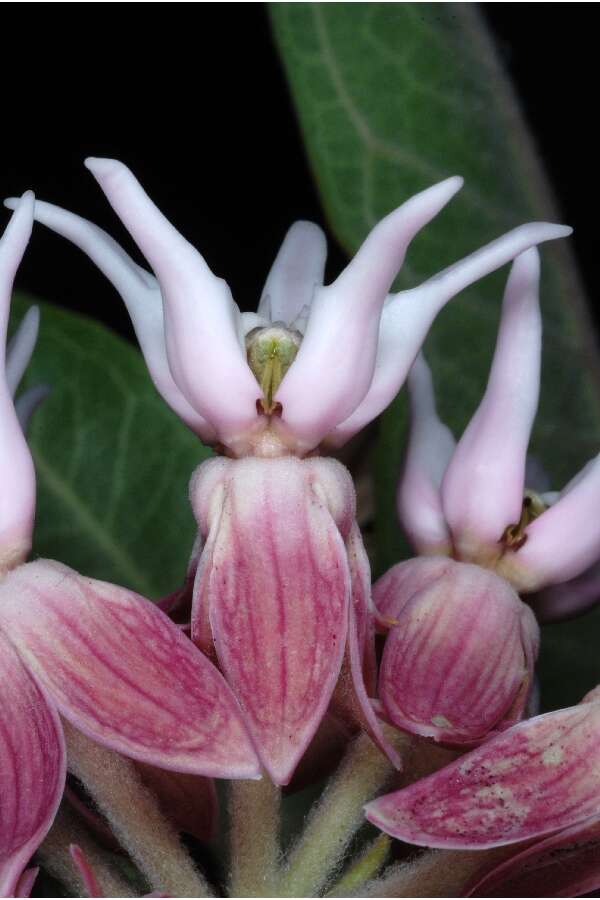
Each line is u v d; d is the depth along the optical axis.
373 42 0.16
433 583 0.13
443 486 0.13
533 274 0.13
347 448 0.15
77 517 0.15
